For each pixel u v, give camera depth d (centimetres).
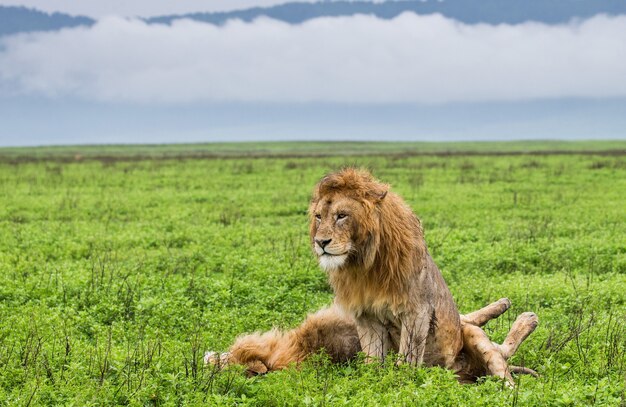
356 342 1201
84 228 2805
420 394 978
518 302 1641
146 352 1180
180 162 8856
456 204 3625
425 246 1184
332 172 1175
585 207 3531
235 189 4700
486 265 2088
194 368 1088
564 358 1219
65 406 959
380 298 1131
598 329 1370
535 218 3180
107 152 19800
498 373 1119
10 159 10662
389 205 1147
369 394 989
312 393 1014
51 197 4072
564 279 1856
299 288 1780
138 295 1673
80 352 1198
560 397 980
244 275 1920
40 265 2052
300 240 2391
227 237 2520
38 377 1052
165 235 2631
